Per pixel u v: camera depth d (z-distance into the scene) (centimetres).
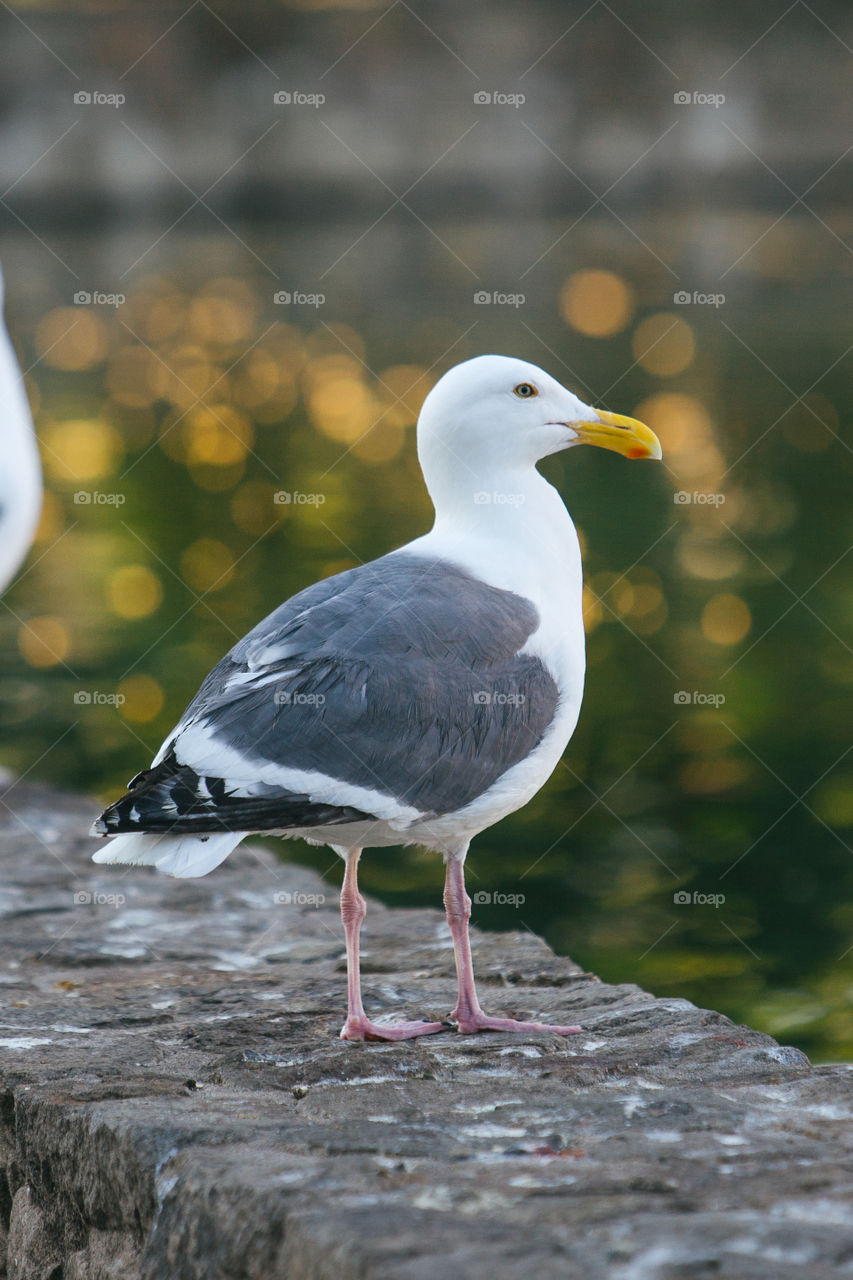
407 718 487
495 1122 374
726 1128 368
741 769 1047
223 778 470
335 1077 431
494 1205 308
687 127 4019
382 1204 309
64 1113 402
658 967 760
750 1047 453
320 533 1688
